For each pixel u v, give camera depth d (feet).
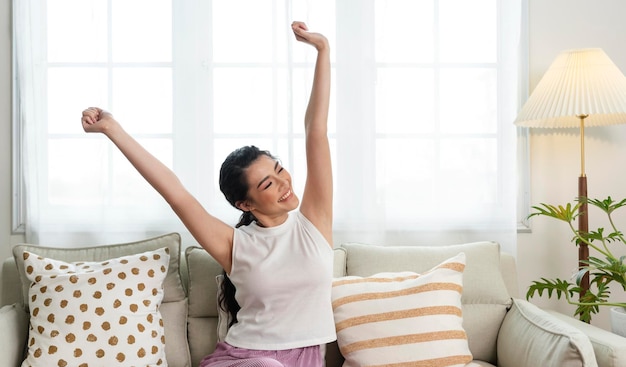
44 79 8.68
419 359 6.74
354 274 7.99
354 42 8.77
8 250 8.98
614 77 7.97
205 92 8.80
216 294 7.79
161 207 8.79
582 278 8.27
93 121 6.57
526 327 7.07
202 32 8.81
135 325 7.08
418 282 7.18
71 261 7.88
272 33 8.85
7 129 8.96
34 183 8.70
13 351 7.14
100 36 8.77
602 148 9.12
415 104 8.89
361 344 6.93
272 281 6.62
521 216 9.14
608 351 6.25
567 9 9.12
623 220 9.11
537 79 9.14
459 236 8.91
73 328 6.91
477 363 7.37
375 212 8.74
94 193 8.76
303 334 6.57
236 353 6.58
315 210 6.89
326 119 6.86
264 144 8.89
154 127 8.84
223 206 8.87
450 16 8.90
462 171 8.90
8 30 8.94
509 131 8.75
